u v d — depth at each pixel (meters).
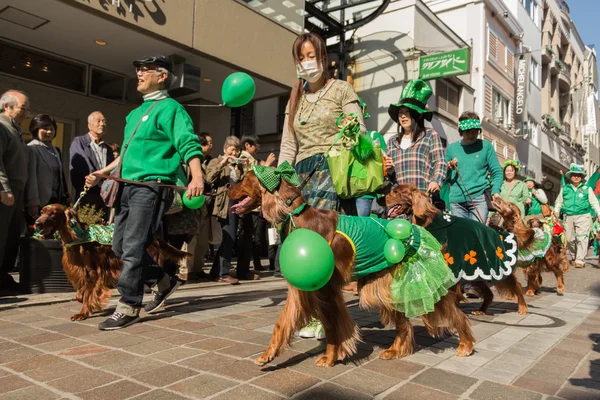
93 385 2.32
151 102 3.80
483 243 3.51
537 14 25.95
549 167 29.48
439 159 4.14
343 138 3.04
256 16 8.73
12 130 4.80
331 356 2.67
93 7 6.37
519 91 21.48
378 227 2.78
